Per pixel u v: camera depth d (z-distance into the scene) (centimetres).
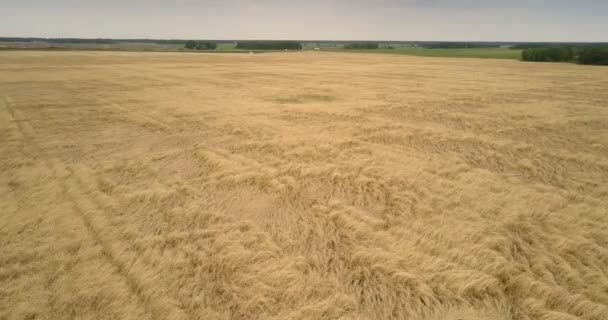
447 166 914
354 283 466
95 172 864
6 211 648
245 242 559
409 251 527
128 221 623
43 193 733
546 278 463
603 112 1650
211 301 430
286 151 1052
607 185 793
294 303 428
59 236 568
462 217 632
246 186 797
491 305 424
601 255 516
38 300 425
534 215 639
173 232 587
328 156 1004
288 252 537
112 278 468
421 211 660
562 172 890
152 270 481
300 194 751
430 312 414
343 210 670
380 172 870
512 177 842
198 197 739
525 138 1223
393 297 441
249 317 407
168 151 1059
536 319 403
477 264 492
